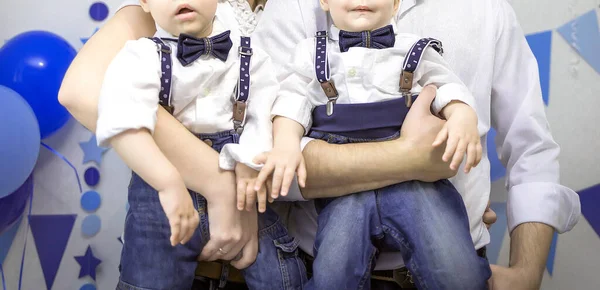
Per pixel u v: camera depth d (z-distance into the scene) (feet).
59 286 7.09
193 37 4.62
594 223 7.13
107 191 7.18
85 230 7.12
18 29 7.02
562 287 7.21
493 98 5.77
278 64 5.50
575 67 7.13
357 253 4.58
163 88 4.52
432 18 5.50
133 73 4.38
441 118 4.88
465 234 4.60
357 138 4.90
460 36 5.45
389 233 4.70
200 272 5.04
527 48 5.74
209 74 4.65
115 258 7.20
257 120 4.75
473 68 5.45
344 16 5.01
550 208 5.49
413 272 4.60
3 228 6.55
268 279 4.77
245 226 4.69
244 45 4.87
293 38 5.49
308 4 5.54
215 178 4.53
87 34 7.14
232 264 4.80
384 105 4.83
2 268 6.81
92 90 4.58
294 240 5.03
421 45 4.87
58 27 7.09
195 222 4.26
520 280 5.25
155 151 4.23
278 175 4.40
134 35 5.09
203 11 4.74
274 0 5.73
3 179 5.87
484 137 5.45
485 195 5.31
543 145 5.63
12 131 5.88
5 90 6.02
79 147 7.11
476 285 4.49
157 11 4.75
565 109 7.16
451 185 4.87
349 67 4.87
